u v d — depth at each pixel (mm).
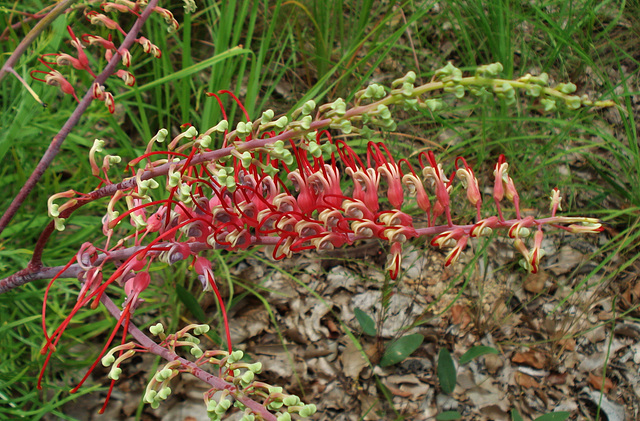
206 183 401
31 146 638
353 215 390
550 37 741
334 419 630
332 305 666
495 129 705
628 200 707
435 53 757
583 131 730
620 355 657
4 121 614
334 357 649
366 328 637
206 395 383
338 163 680
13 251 592
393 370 646
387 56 758
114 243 635
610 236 699
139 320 642
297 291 670
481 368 650
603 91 746
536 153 708
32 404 608
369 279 676
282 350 649
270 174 373
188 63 631
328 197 399
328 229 409
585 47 745
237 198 422
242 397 379
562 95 297
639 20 780
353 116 334
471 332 661
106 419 611
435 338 656
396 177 398
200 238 427
